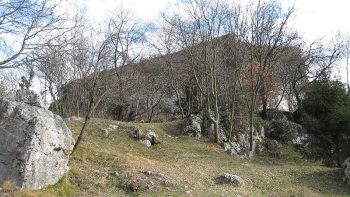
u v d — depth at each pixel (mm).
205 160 22109
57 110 29656
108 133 24500
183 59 35469
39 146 13969
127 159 18328
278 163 25891
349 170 18953
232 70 30828
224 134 28062
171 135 27344
